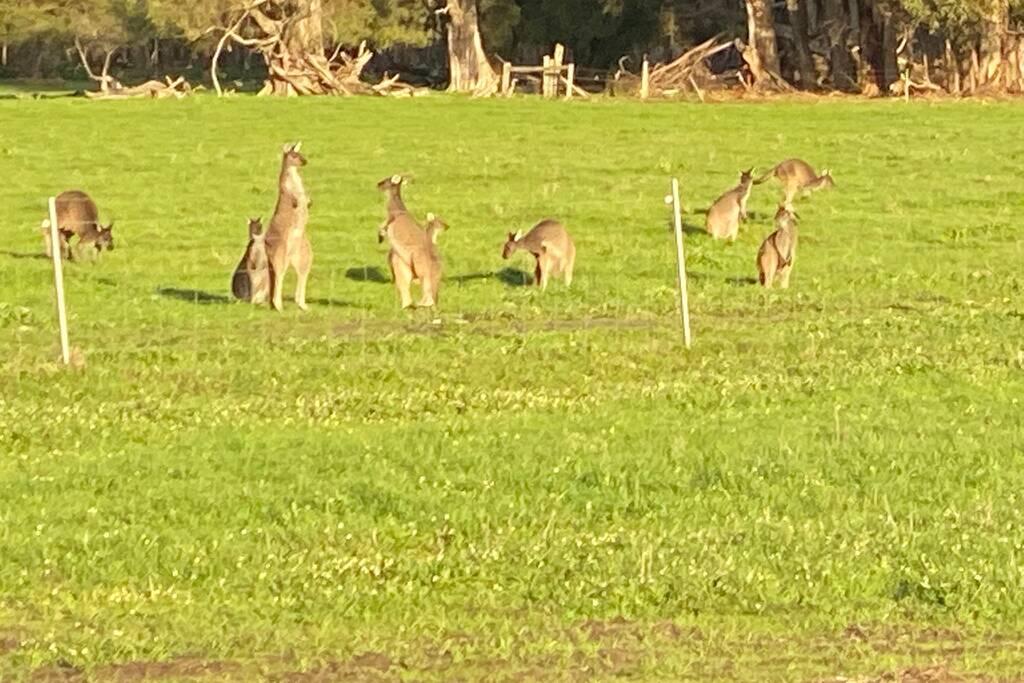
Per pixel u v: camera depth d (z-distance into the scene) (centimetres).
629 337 1911
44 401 1617
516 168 3478
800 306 2183
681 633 988
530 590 1053
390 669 934
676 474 1312
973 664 934
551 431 1466
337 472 1326
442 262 2461
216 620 1009
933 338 1911
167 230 2773
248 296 2189
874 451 1377
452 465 1343
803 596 1038
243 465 1346
